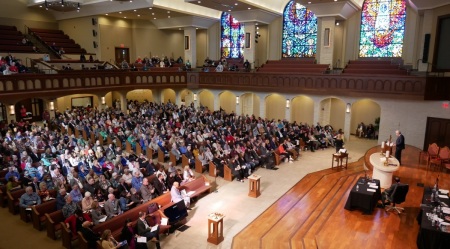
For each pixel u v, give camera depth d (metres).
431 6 17.39
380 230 9.41
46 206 10.49
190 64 29.91
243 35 30.20
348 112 21.81
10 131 17.91
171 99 32.34
